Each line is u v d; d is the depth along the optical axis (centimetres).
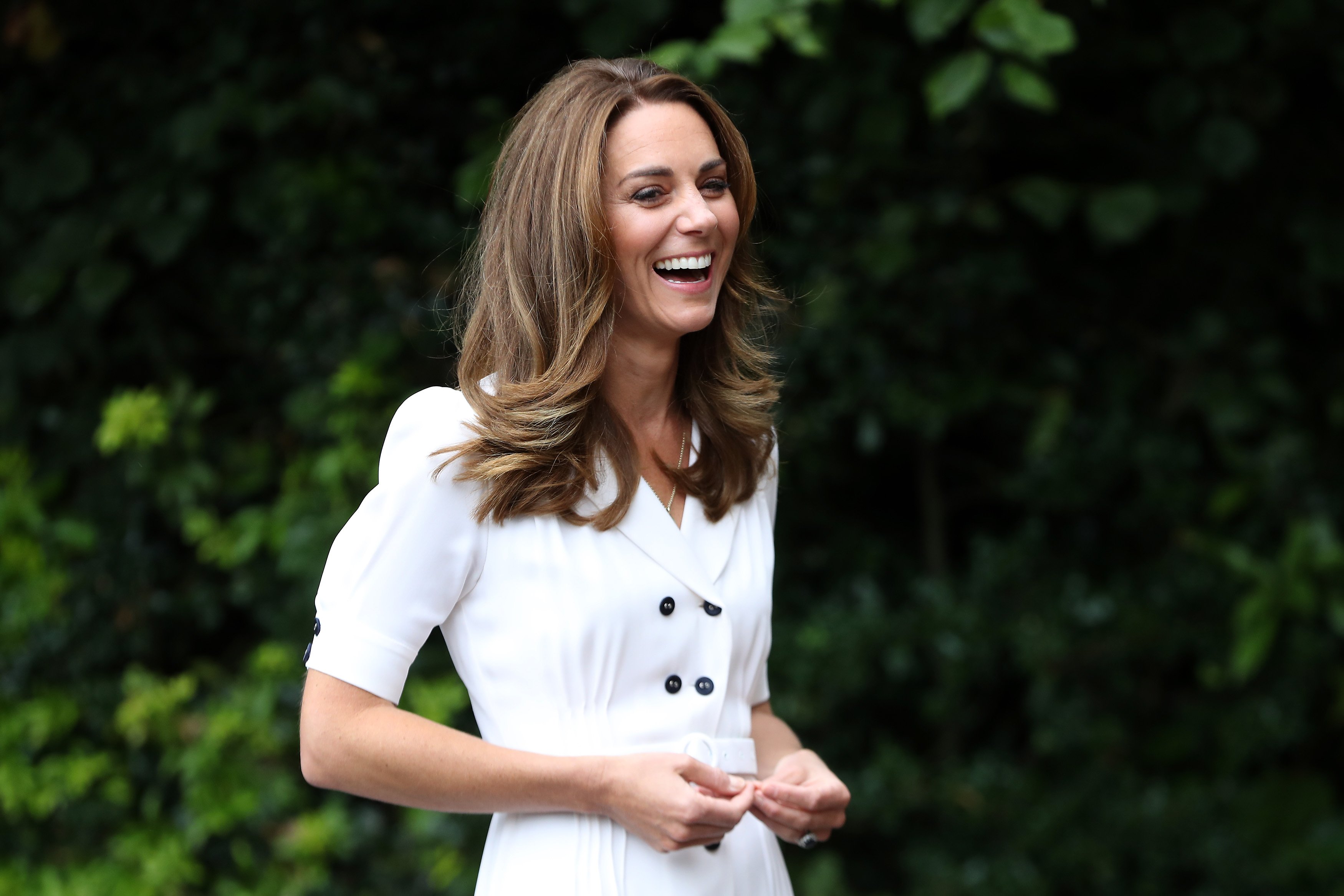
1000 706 1641
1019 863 1459
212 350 1569
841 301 1460
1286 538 1553
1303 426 1614
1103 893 1482
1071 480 1525
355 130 1490
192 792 1453
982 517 1683
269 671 1469
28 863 1513
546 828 574
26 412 1553
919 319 1481
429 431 568
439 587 564
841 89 1401
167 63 1516
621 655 573
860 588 1537
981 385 1501
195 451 1501
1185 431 1592
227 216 1526
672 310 580
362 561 557
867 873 1563
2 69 1526
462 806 550
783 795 584
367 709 552
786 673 1464
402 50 1501
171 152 1461
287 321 1518
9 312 1527
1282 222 1549
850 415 1557
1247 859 1465
